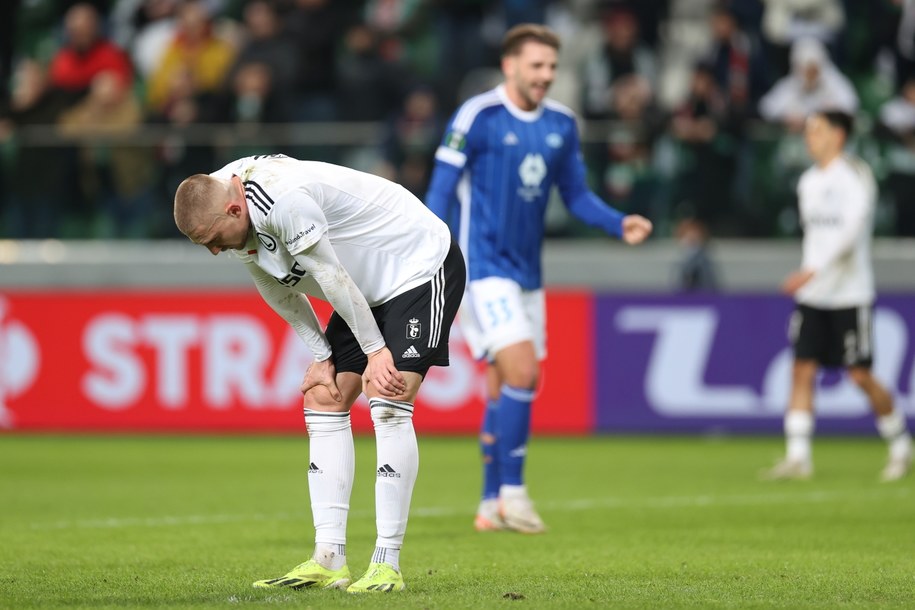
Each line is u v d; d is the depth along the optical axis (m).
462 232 24.22
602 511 27.00
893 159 48.91
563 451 40.41
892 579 17.70
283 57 52.81
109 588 16.78
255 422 44.25
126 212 50.84
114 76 52.78
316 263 15.50
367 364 16.77
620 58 51.06
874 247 49.00
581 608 15.02
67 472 34.81
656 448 41.25
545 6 55.56
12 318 45.34
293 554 20.64
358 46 53.41
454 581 17.45
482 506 24.44
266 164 15.69
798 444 33.69
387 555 16.52
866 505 27.92
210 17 55.97
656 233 49.25
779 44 51.91
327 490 16.81
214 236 15.39
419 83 54.16
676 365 43.72
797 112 50.47
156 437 44.16
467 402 44.12
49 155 50.78
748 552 20.83
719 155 48.81
